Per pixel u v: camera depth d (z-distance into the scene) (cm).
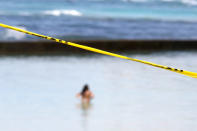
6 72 2453
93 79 2334
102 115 1675
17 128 1487
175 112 1705
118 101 1864
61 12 7275
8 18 6306
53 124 1544
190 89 2116
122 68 2698
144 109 1752
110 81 2284
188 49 3772
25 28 5559
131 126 1532
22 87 2092
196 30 6169
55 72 2508
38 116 1639
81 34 5303
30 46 3331
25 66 2677
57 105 1798
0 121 1552
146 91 2069
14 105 1770
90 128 1505
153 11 8300
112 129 1490
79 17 6888
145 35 5481
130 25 6341
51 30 5491
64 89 2091
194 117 1641
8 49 3269
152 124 1548
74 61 2950
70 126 1529
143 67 2742
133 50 3647
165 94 1997
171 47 3747
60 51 3394
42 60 2947
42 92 2012
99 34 5369
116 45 3600
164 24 6706
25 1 8056
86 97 1933
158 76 2439
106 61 2983
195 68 2806
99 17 7031
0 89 2038
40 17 6588
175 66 2859
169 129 1494
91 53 3378
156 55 3372
